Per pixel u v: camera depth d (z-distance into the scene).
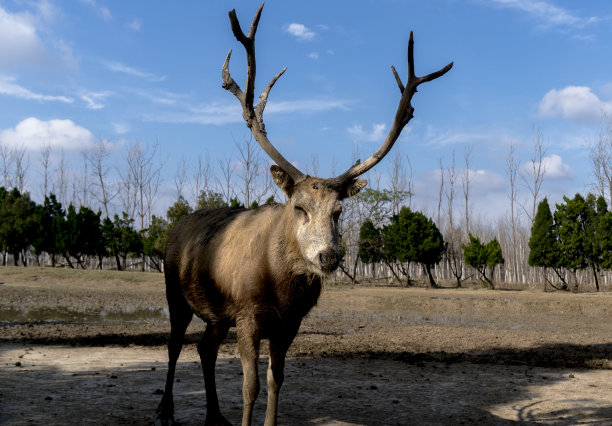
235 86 5.14
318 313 23.67
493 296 30.78
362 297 29.28
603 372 9.43
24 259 56.53
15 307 22.42
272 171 4.54
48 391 6.74
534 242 40.03
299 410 6.26
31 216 50.38
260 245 4.59
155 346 11.62
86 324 16.80
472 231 85.50
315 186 4.29
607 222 37.88
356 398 6.96
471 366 9.84
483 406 6.74
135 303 25.53
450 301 27.64
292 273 4.45
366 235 46.47
